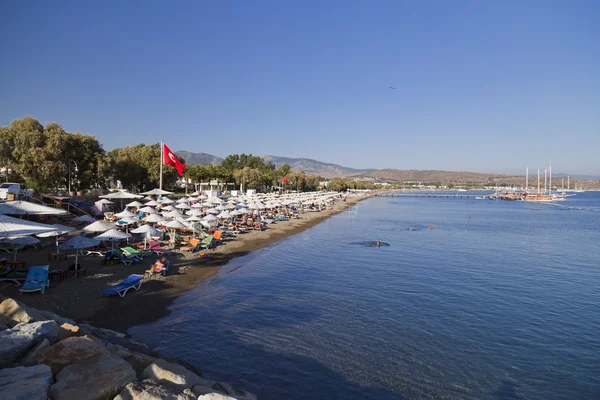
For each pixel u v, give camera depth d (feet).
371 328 55.36
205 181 301.43
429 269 95.91
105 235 73.51
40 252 85.40
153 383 25.38
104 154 186.29
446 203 524.11
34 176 152.76
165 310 57.77
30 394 21.21
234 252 108.37
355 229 184.65
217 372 40.88
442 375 42.75
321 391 38.37
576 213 339.77
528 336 54.54
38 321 31.42
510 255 119.55
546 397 39.37
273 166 587.27
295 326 54.90
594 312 65.16
